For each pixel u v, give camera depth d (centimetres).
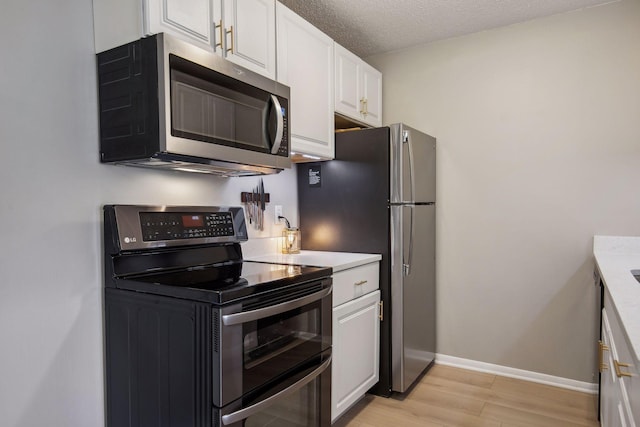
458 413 231
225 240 196
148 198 179
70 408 151
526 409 235
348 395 217
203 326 131
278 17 206
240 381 134
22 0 137
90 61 157
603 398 188
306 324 169
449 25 276
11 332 136
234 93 167
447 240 299
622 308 116
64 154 149
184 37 157
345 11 256
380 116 310
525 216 274
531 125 271
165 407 142
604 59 250
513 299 279
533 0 245
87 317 156
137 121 147
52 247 146
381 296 251
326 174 268
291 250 253
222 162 168
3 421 134
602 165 252
